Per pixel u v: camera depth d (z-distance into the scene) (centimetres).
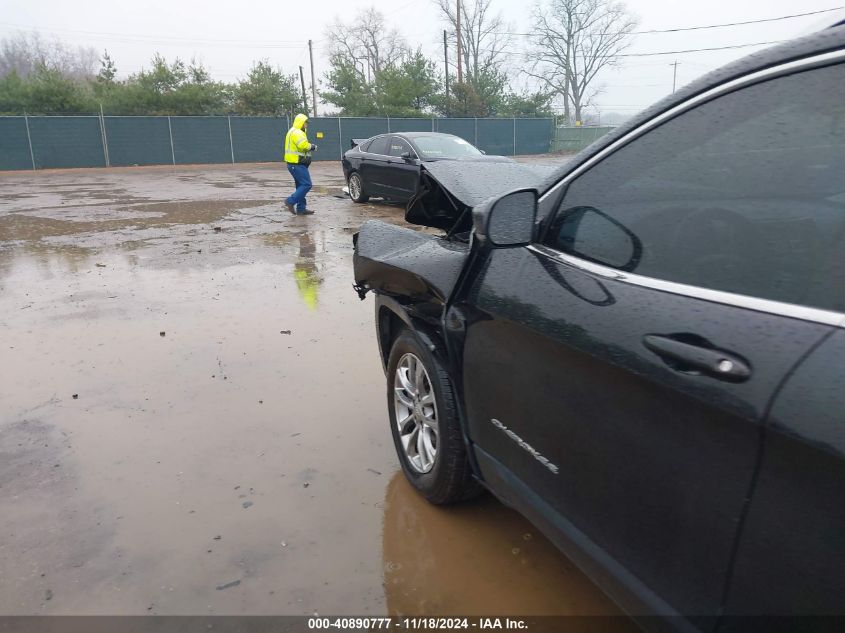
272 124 3397
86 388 441
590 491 189
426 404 302
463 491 290
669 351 155
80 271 798
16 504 309
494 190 341
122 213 1359
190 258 870
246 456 352
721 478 143
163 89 3853
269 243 982
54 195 1788
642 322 168
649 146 196
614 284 187
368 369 472
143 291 697
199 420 393
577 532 197
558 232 221
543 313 203
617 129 210
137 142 3120
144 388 441
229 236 1048
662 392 157
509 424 229
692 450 150
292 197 1294
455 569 264
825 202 147
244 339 539
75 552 275
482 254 249
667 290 171
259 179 2370
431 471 295
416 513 302
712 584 149
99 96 3712
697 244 171
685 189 180
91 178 2486
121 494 317
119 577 260
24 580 259
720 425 142
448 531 288
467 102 4578
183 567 266
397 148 1338
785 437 126
